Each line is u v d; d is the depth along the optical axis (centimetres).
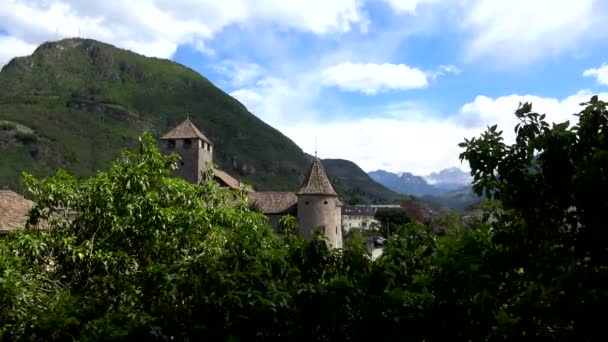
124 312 414
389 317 363
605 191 319
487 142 391
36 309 478
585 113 356
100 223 820
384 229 8575
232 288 388
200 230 880
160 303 406
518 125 391
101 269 784
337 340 378
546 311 303
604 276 288
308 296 373
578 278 289
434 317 356
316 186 5172
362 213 13225
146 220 816
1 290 486
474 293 356
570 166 355
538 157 376
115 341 368
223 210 931
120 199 834
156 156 926
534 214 372
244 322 368
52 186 822
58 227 840
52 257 784
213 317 377
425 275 396
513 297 362
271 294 375
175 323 394
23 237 731
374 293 380
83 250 745
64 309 433
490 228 416
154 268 439
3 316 470
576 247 345
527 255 362
